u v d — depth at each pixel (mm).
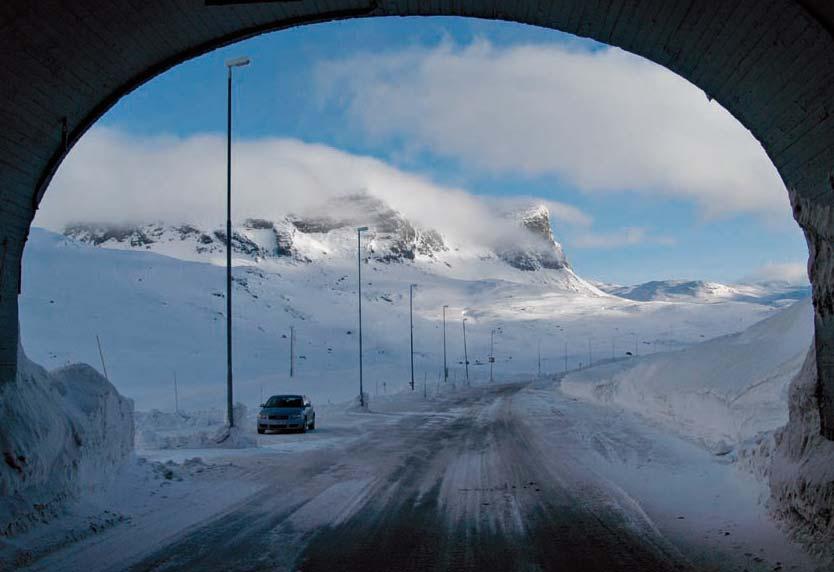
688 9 8586
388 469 16000
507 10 10172
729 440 16406
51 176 10570
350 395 60531
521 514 10562
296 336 129500
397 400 54062
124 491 11680
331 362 108250
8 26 7938
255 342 113000
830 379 8828
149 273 158875
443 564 7781
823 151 8797
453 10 10289
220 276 178125
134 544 8719
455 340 181125
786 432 9961
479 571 7500
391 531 9484
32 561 7891
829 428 8852
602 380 44938
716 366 21234
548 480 13867
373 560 7977
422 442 22656
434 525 9867
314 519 10312
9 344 9828
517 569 7559
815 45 7727
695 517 9938
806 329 18828
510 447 20484
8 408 9367
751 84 9211
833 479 7777
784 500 8984
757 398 16312
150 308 119375
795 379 10070
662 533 9047
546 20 10266
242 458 18188
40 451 9438
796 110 8844
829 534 7590
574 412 34062
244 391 62156
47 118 9727
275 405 28469
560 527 9594
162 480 13047
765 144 10172
